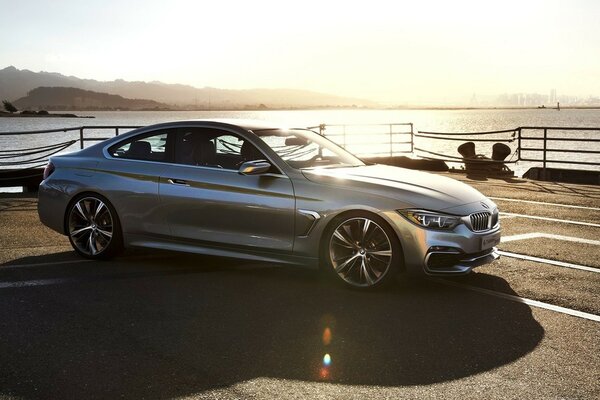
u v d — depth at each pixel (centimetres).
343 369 363
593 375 356
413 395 328
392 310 479
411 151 1923
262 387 337
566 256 670
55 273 590
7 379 347
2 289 534
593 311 480
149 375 353
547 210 998
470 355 387
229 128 596
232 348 397
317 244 540
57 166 662
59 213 655
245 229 566
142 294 521
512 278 579
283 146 587
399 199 514
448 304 495
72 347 397
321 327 439
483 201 550
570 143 10175
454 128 17450
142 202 611
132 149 635
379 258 522
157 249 651
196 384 341
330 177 545
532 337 420
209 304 494
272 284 555
